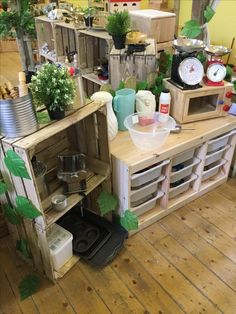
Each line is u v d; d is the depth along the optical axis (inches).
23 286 56.8
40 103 44.2
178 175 71.1
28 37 106.7
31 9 105.2
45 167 53.2
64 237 58.0
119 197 64.6
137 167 58.2
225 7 95.7
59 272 58.3
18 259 62.5
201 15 84.4
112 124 63.6
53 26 103.7
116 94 65.2
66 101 44.5
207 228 70.1
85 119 57.4
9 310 53.2
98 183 58.0
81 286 57.2
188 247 65.3
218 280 58.2
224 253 63.8
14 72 124.8
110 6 89.9
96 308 53.4
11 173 46.1
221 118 74.5
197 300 54.7
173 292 56.1
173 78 69.6
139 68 72.9
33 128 42.7
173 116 71.8
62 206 51.3
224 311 52.8
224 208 75.9
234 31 95.8
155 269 60.5
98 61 101.7
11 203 53.2
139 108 66.7
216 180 82.0
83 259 61.5
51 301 54.6
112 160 60.4
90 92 100.1
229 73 76.6
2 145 43.0
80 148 64.0
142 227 69.3
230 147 78.4
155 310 53.1
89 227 66.3
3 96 41.4
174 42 68.3
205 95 68.8
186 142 64.6
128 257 63.1
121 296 55.4
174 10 116.5
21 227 55.1
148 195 69.3
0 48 163.9
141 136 62.4
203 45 65.9
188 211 75.2
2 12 98.7
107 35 83.5
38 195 45.3
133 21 84.4
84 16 97.3
